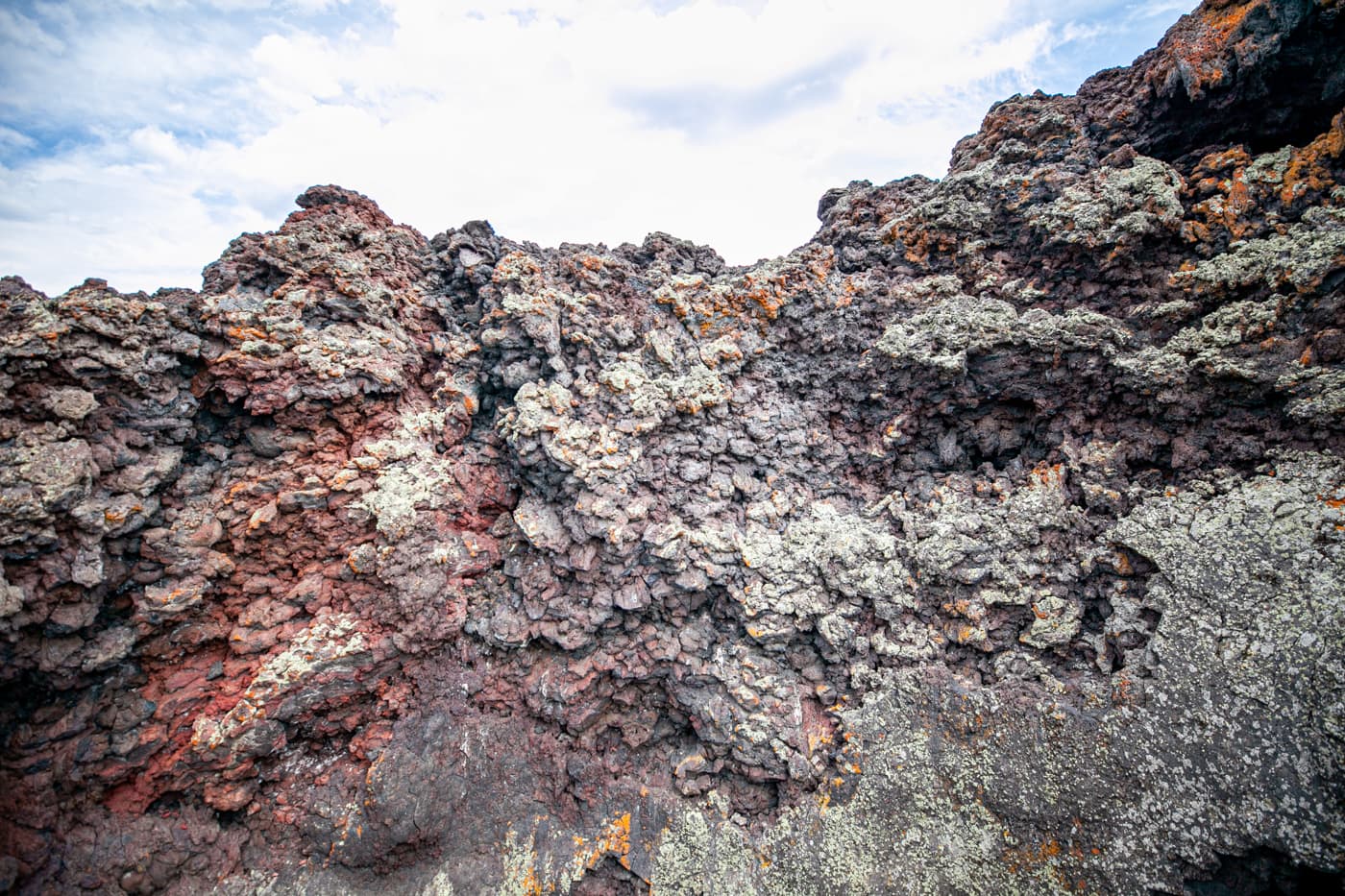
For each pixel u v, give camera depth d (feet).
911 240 35.17
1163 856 22.03
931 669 28.40
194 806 27.12
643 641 32.07
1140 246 28.99
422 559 30.66
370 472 30.35
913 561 30.04
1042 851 24.07
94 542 23.56
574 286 35.60
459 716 31.22
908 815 26.66
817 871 27.02
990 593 28.30
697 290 35.45
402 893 28.07
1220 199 28.02
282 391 28.19
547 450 30.40
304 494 28.40
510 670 31.96
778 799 29.73
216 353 27.48
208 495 27.73
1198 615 23.61
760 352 34.94
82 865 23.77
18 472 21.85
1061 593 27.55
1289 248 25.34
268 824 28.40
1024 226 32.22
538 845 29.63
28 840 22.84
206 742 26.30
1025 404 31.71
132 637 25.12
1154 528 25.84
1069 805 23.89
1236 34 27.63
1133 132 32.86
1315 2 24.58
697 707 31.09
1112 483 28.32
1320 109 27.58
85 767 24.17
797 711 29.78
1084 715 24.58
